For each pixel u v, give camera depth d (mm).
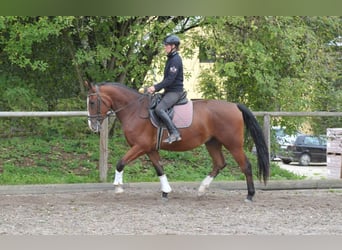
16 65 14031
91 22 12547
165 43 9227
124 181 11203
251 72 12922
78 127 13805
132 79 13859
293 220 8391
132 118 9406
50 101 14375
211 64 13695
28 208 9016
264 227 7863
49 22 12359
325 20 13656
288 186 11484
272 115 11625
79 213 8656
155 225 7883
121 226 7801
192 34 13133
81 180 11047
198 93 14531
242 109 9656
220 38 12719
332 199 10375
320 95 13516
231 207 9312
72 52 13711
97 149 13086
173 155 13000
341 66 14289
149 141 9383
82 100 13789
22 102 13383
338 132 12398
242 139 9609
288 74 13812
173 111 9312
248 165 9680
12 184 10672
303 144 18797
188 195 10445
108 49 12891
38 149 12789
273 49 13242
